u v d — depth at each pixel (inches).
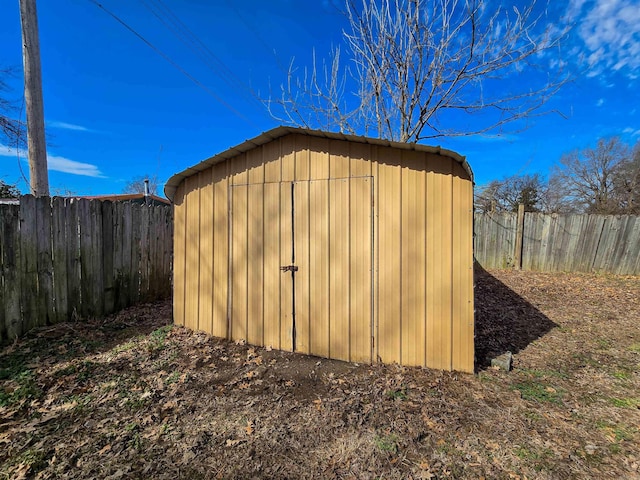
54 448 87.2
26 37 194.1
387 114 251.8
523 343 170.1
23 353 143.1
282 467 83.2
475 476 80.0
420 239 134.6
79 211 185.0
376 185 140.3
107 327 182.5
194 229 183.8
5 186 382.0
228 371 135.4
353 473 81.2
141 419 101.3
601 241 357.1
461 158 120.3
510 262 394.6
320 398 114.4
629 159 782.5
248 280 165.9
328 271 148.6
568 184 890.7
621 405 111.3
